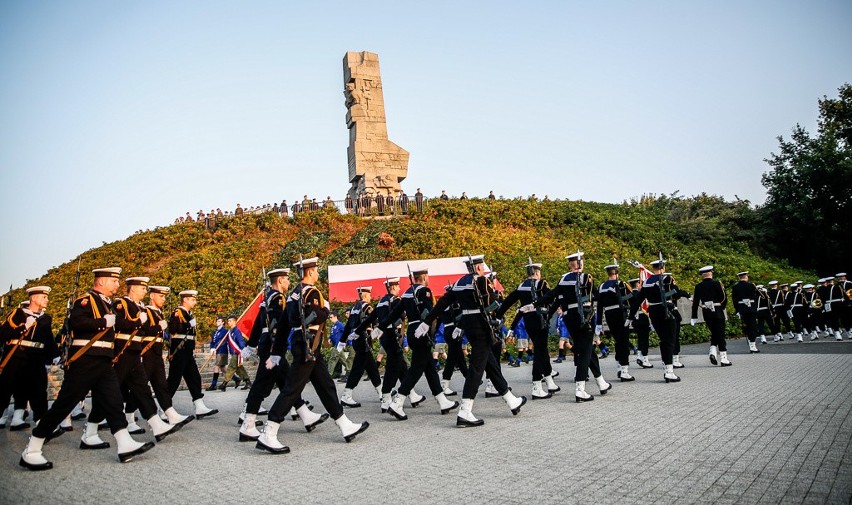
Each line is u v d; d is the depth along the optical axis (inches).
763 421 277.1
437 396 373.1
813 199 1336.1
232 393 586.6
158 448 295.9
